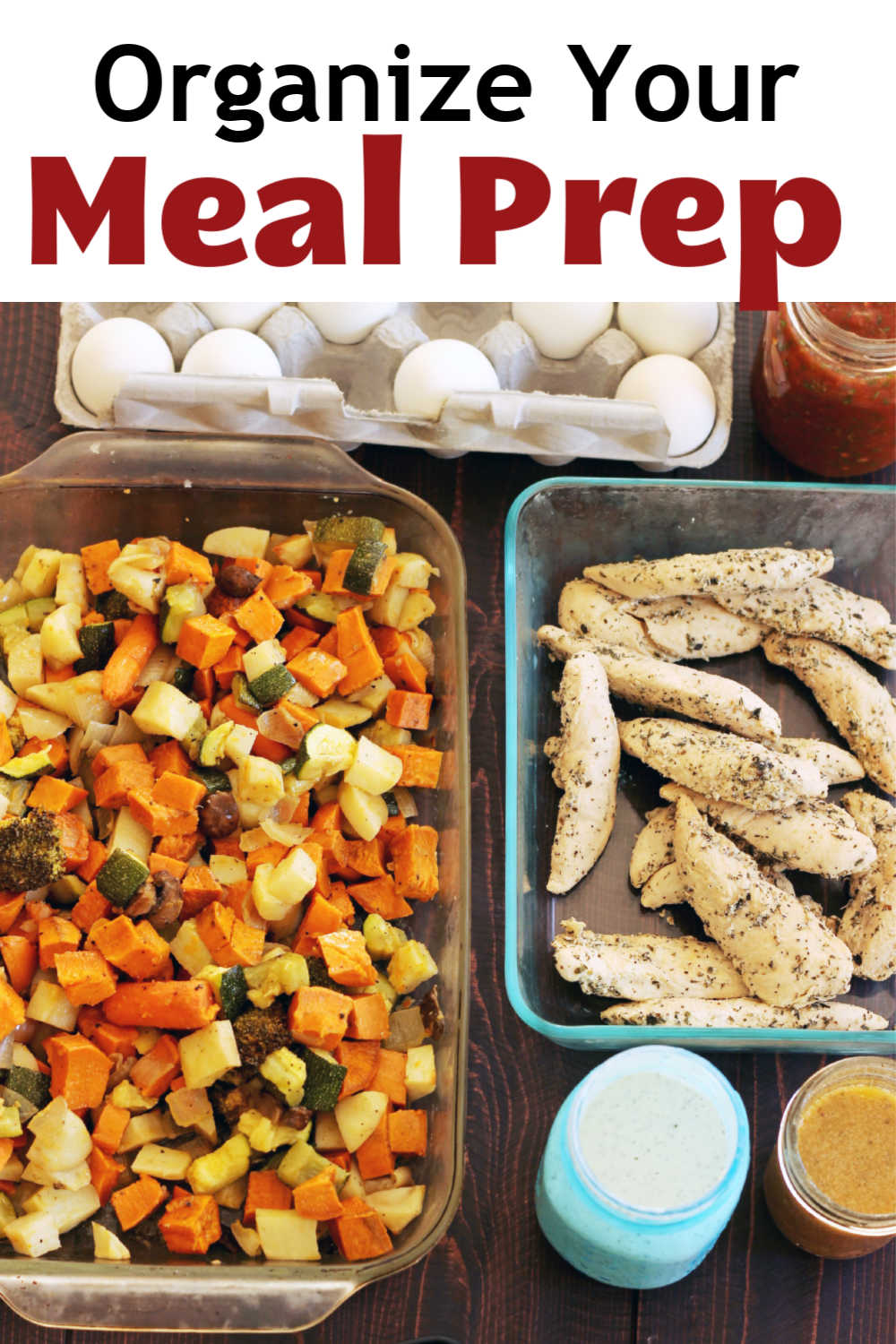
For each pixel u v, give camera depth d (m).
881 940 1.51
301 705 1.52
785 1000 1.46
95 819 1.49
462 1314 1.48
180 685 1.53
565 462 1.71
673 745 1.53
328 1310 1.29
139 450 1.52
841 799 1.60
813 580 1.62
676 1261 1.33
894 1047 1.47
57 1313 1.30
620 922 1.55
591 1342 1.48
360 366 1.73
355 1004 1.39
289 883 1.40
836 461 1.66
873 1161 1.42
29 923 1.41
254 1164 1.38
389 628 1.55
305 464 1.53
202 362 1.60
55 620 1.50
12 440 1.68
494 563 1.69
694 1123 1.39
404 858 1.48
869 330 1.52
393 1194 1.39
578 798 1.52
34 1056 1.38
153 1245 1.37
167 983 1.35
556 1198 1.37
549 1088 1.54
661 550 1.67
